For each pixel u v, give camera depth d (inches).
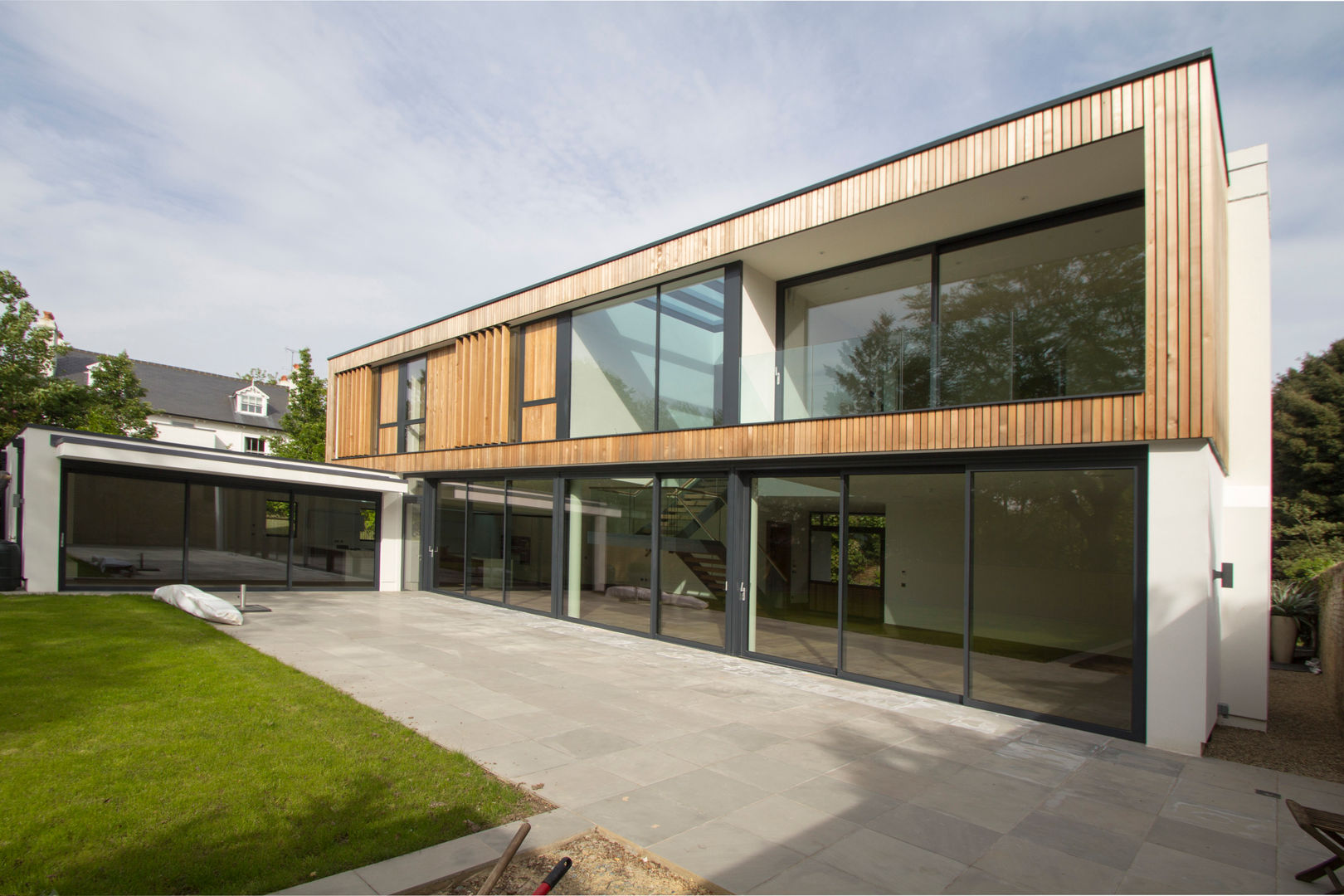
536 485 511.5
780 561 447.2
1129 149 261.1
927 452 299.0
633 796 170.4
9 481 500.1
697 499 400.5
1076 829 162.9
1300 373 934.4
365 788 160.4
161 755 173.8
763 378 372.8
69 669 254.1
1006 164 277.6
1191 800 184.5
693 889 127.7
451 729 217.6
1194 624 227.3
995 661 353.7
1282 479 884.0
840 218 331.6
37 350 874.1
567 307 491.2
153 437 1032.8
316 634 376.5
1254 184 294.2
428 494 621.0
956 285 349.7
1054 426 260.8
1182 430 230.5
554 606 482.6
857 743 223.8
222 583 536.7
